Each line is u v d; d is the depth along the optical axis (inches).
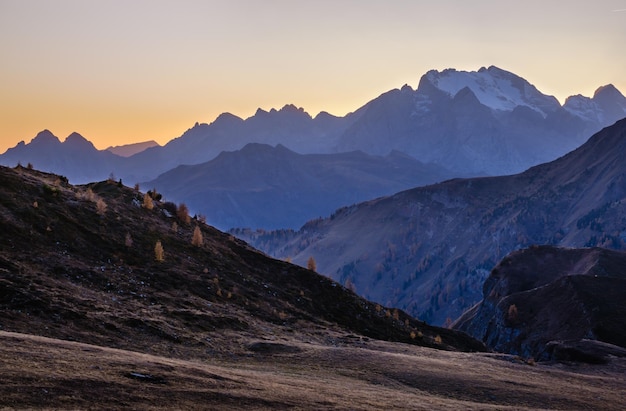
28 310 1663.4
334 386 1492.4
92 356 1192.2
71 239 2659.9
